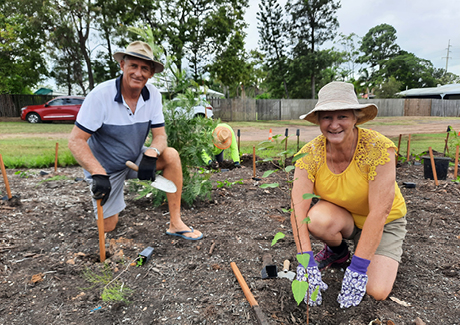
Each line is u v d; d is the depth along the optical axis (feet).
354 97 5.53
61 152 21.38
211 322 5.36
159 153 8.05
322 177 6.28
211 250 7.88
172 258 7.57
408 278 6.70
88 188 13.32
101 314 5.60
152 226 9.43
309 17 101.09
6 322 5.35
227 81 83.20
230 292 6.20
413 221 9.89
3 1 68.03
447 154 20.21
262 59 115.03
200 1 75.56
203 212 10.71
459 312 5.53
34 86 85.87
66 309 5.72
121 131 8.00
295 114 75.25
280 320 5.37
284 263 7.19
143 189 11.36
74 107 50.75
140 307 5.79
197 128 10.97
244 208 11.09
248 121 68.80
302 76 107.24
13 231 8.90
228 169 17.30
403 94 137.49
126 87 7.75
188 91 10.64
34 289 6.29
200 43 77.56
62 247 8.09
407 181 14.65
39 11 61.52
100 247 7.29
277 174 15.81
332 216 6.23
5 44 61.67
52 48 68.18
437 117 86.07
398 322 5.25
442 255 7.64
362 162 5.73
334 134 5.53
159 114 8.64
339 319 5.41
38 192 12.59
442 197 12.12
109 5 66.69
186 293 6.19
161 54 9.98
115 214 8.90
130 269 7.03
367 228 5.56
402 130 45.03
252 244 8.29
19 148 23.45
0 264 7.18
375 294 5.84
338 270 7.13
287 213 10.63
